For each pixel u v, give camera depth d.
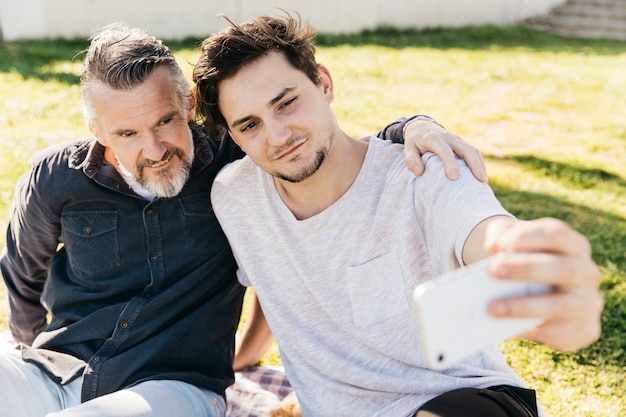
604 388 2.85
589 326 1.08
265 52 1.75
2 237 4.09
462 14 13.66
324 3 12.34
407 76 8.95
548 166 5.65
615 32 13.40
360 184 1.82
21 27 10.31
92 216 2.21
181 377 2.10
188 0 11.45
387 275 1.81
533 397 1.79
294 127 1.75
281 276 2.00
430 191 1.68
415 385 1.81
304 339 1.96
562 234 1.05
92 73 2.00
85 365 2.15
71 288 2.27
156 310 2.16
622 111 7.48
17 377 2.12
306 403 1.98
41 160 2.26
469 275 1.06
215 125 1.95
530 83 8.73
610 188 5.24
